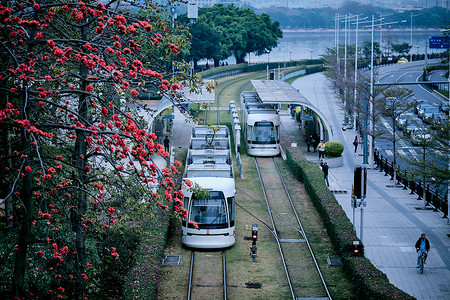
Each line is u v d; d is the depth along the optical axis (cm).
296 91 5756
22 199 1247
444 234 3055
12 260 1602
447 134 2747
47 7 1305
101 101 1199
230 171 3131
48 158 1292
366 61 11656
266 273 2533
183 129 5922
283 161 4634
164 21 1798
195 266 2616
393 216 3397
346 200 3769
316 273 2531
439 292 2320
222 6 11725
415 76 10631
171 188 1230
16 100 1534
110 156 1297
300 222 3200
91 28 1705
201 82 1517
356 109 5769
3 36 1280
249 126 4803
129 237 2450
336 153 4806
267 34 11794
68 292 1761
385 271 2558
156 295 2167
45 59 1227
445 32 3362
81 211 1650
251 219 3259
